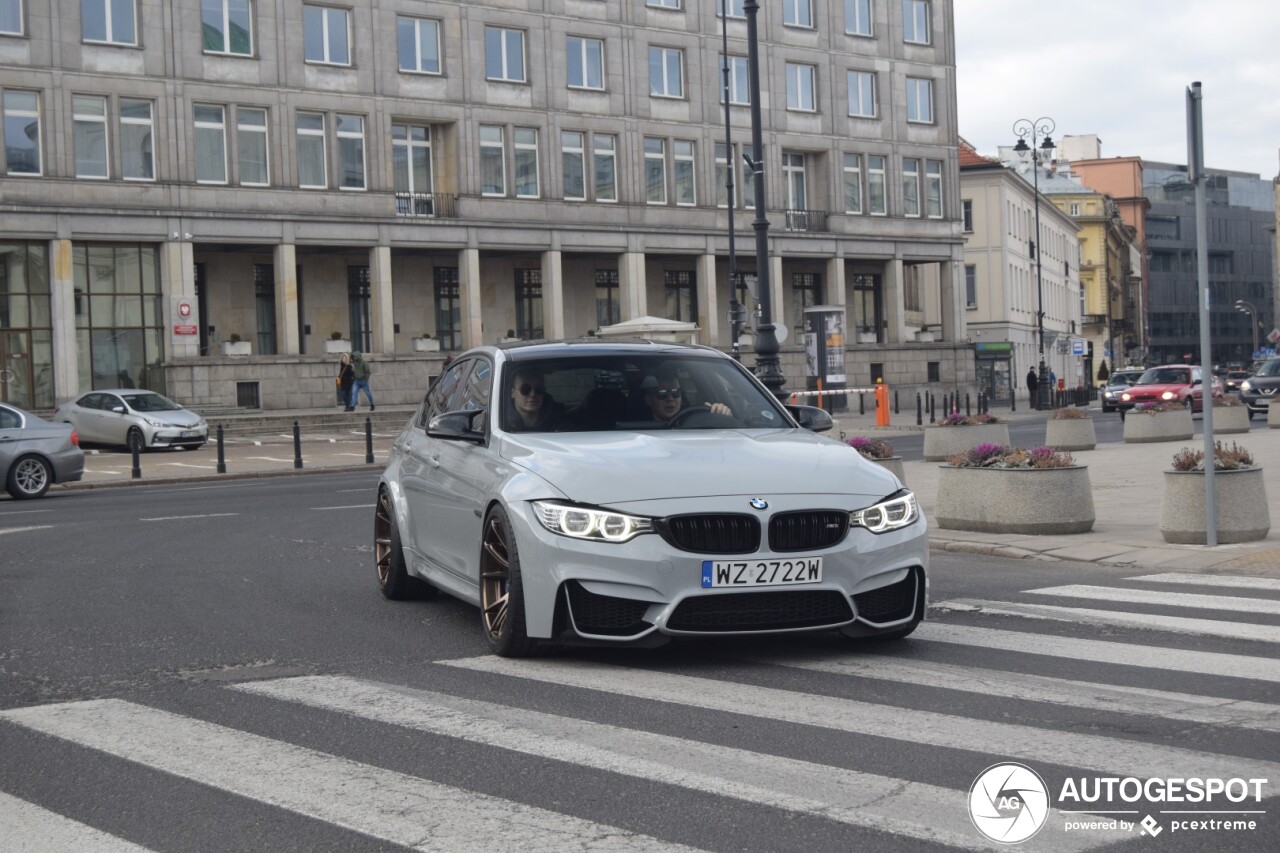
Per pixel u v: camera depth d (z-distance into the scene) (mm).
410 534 9539
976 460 13555
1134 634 8039
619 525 6945
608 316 58219
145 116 45781
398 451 10266
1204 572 10688
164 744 5867
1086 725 5867
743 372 9078
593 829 4566
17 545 14352
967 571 11109
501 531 7562
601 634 6992
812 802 4816
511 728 5992
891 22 65250
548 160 53938
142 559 12844
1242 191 187000
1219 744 5508
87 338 45094
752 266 61781
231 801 5008
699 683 6844
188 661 7754
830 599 7086
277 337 48500
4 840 4633
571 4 54656
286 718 6289
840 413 55219
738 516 6957
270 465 31109
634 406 8484
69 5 44281
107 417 36219
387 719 6215
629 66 56094
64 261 44062
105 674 7434
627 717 6156
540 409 8375
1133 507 15641
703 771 5242
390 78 50312
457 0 51719
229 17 47344
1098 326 117750
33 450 22984
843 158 63438
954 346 67375
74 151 44531
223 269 49438
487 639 7758
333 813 4824
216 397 46125
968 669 7090
